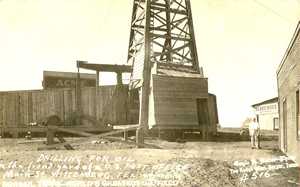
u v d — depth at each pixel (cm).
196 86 2375
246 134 2636
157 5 2486
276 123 3725
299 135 1092
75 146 1623
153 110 2256
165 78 2306
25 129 2088
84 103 2484
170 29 2523
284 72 1440
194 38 2488
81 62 2405
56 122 2373
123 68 2506
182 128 2272
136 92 2527
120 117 2488
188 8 2502
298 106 1138
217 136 2452
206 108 2400
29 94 2506
